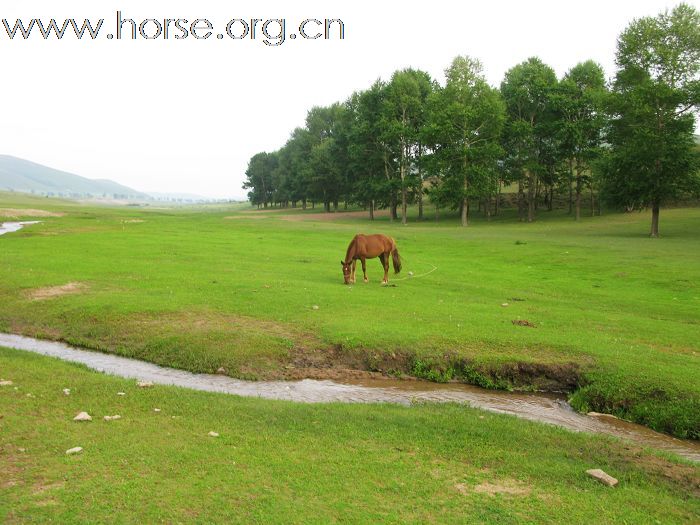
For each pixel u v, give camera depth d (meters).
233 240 39.19
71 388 9.97
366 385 12.09
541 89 61.62
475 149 59.12
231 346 13.66
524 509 6.30
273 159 135.50
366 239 21.75
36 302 17.89
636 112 42.34
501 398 11.55
